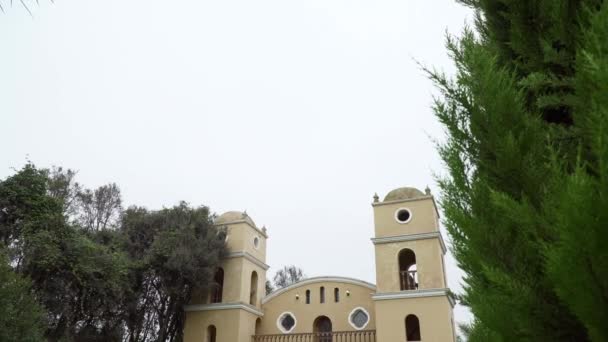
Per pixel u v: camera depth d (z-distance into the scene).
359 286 29.98
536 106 3.36
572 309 1.98
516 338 2.35
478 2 4.28
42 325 19.06
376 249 26.88
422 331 23.72
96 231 27.69
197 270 26.53
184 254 26.20
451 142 3.23
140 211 30.28
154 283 27.36
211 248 28.20
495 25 3.90
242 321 27.62
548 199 2.46
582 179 1.97
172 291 26.33
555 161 2.44
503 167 2.80
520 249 2.61
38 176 23.05
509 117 2.89
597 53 2.24
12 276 17.27
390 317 24.50
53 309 21.50
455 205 3.08
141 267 26.02
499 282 2.46
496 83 2.96
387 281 25.67
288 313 30.55
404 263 29.22
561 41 3.12
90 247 22.78
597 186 1.97
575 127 2.75
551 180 2.51
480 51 3.14
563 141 2.83
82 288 22.48
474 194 2.96
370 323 28.38
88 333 24.23
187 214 29.61
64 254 21.81
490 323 2.46
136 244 27.73
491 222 2.81
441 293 24.20
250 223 31.33
